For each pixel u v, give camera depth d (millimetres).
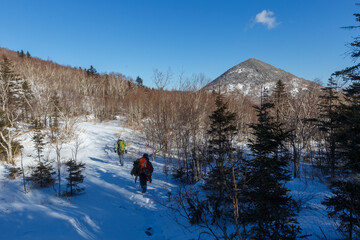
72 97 28312
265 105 6891
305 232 4223
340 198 4129
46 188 7465
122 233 4852
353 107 4797
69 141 17734
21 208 5051
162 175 10984
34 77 23484
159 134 15391
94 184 8453
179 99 14352
